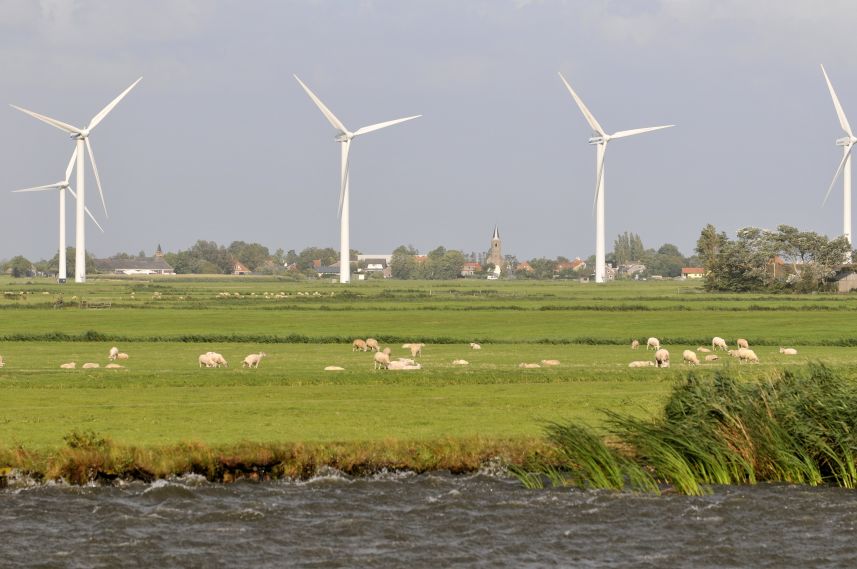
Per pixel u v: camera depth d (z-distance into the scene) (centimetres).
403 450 9475
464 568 6956
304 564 6975
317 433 10200
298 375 15225
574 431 9050
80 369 17088
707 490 8738
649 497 8531
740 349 19938
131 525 7662
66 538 7362
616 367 17388
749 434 9138
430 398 12788
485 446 9588
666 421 9450
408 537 7512
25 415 11106
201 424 10669
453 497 8469
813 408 9106
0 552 7044
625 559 7156
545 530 7706
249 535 7506
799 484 8962
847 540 7531
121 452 9000
